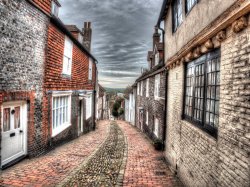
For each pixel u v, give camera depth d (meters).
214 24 4.52
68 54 11.84
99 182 6.29
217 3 4.66
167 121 10.12
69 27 16.50
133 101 30.08
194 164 5.80
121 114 59.53
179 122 7.66
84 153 9.80
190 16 6.66
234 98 3.81
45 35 8.52
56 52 9.83
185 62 7.44
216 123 4.71
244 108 3.49
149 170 8.00
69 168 7.19
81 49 14.83
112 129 22.03
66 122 12.39
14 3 6.38
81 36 17.50
